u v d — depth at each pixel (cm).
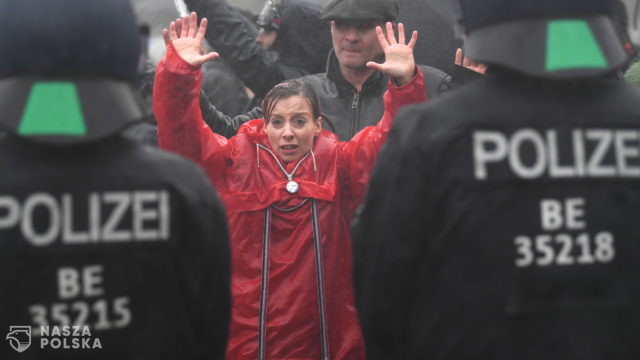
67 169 285
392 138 315
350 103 609
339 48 602
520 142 303
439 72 618
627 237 302
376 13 593
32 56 285
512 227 299
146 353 288
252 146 519
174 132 472
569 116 304
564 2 306
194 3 662
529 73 301
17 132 280
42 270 281
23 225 280
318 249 497
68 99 284
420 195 306
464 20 323
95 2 290
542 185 301
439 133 306
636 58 615
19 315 280
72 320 283
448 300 304
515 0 307
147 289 289
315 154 515
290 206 502
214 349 311
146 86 588
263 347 491
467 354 302
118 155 292
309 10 712
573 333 298
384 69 469
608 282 301
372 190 316
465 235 302
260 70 673
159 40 657
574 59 301
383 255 311
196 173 302
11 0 288
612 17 314
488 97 309
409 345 318
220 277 305
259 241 500
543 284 299
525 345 298
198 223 296
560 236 300
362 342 504
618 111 307
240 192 504
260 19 708
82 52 287
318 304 495
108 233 286
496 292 299
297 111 510
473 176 302
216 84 714
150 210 289
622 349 301
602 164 303
